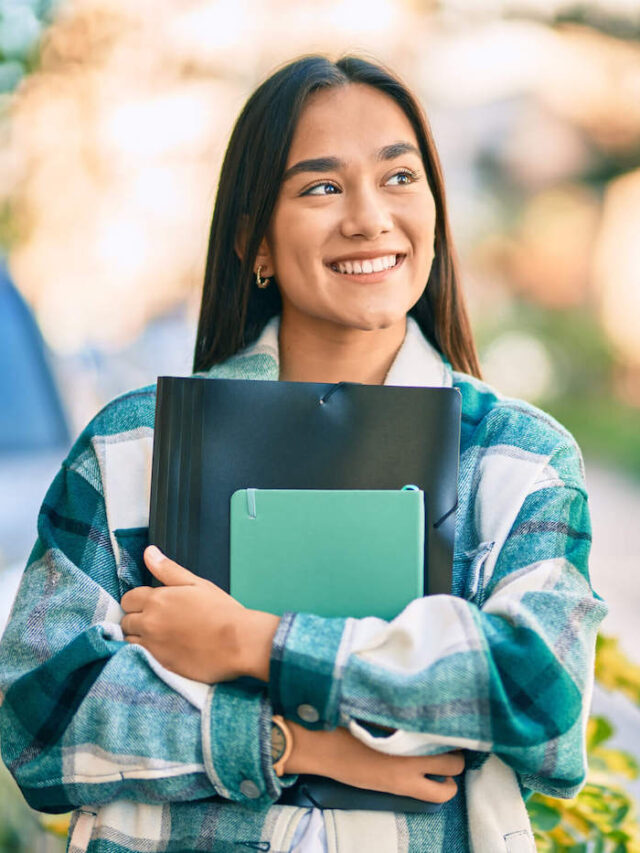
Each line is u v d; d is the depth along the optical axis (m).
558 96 10.77
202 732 1.62
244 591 1.69
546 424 1.86
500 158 11.70
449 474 1.73
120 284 7.87
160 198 7.79
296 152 1.86
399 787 1.63
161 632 1.67
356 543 1.69
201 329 2.07
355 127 1.85
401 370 1.94
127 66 7.57
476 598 1.73
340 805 1.67
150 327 8.04
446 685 1.56
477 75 9.94
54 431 4.68
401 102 1.90
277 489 1.71
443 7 9.34
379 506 1.69
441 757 1.65
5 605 3.83
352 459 1.72
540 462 1.80
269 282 2.06
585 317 11.93
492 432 1.86
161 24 7.60
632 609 6.41
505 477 1.80
